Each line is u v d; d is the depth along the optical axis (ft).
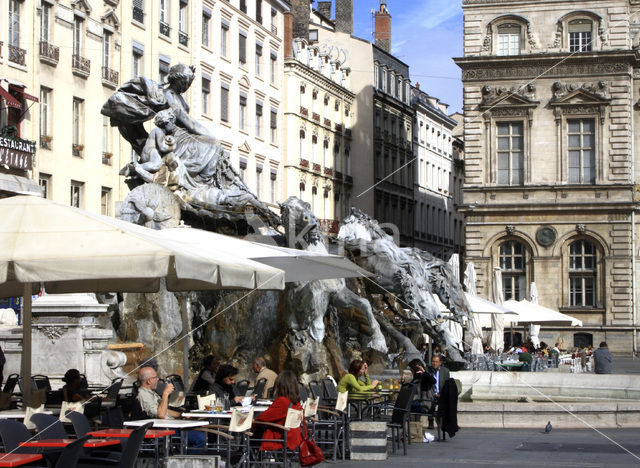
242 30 263.29
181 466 44.98
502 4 258.78
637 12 278.26
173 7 225.15
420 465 59.82
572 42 256.52
